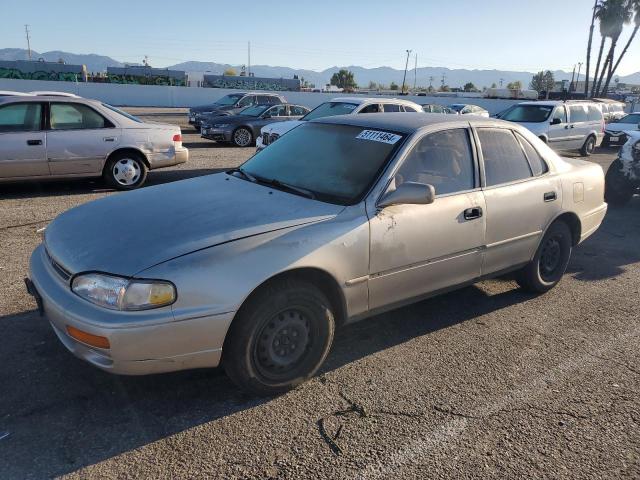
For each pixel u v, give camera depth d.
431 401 3.19
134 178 8.79
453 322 4.30
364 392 3.26
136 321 2.64
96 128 8.35
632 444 2.87
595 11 42.03
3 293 4.39
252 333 2.94
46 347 3.58
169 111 34.28
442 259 3.76
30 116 7.87
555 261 4.92
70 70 54.78
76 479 2.46
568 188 4.72
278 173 3.94
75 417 2.89
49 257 3.19
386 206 3.41
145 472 2.52
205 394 3.16
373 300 3.47
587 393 3.34
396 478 2.55
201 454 2.66
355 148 3.82
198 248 2.83
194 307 2.74
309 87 83.81
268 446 2.74
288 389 3.21
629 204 9.86
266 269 2.89
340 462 2.64
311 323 3.20
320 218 3.21
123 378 3.28
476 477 2.58
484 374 3.52
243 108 18.31
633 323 4.42
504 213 4.12
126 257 2.80
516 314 4.51
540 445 2.83
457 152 3.95
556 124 15.87
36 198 7.89
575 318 4.48
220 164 12.15
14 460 2.55
